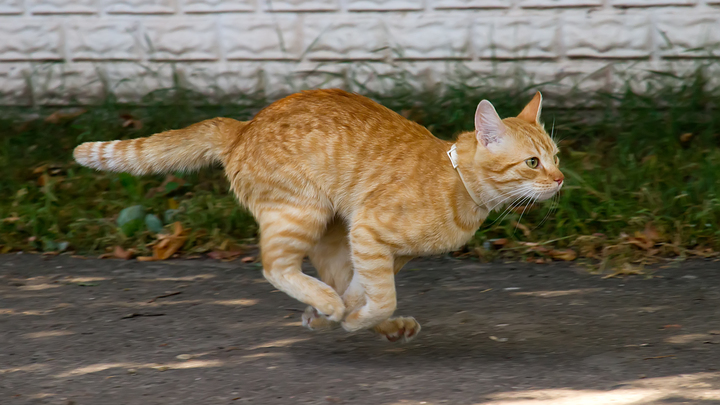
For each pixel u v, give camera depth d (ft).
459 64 27.55
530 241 20.27
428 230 13.37
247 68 28.68
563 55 27.14
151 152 15.20
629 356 13.35
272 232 14.08
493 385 12.30
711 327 14.66
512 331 14.93
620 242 19.54
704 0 26.12
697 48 25.85
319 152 13.84
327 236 15.02
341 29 28.09
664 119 24.99
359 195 13.83
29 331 15.21
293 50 28.43
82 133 26.27
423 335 14.88
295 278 13.97
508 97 25.82
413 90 27.02
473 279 18.31
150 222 21.47
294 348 14.24
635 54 26.71
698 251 19.43
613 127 25.16
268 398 12.03
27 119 28.60
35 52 29.84
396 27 27.81
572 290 17.28
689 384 12.08
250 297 17.26
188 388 12.48
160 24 28.96
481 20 27.37
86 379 12.91
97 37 29.43
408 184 13.41
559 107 26.50
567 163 23.07
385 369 13.15
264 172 14.07
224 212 21.81
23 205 22.43
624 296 16.71
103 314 16.20
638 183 22.08
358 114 14.19
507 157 13.37
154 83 29.04
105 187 23.85
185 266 19.65
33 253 20.74
